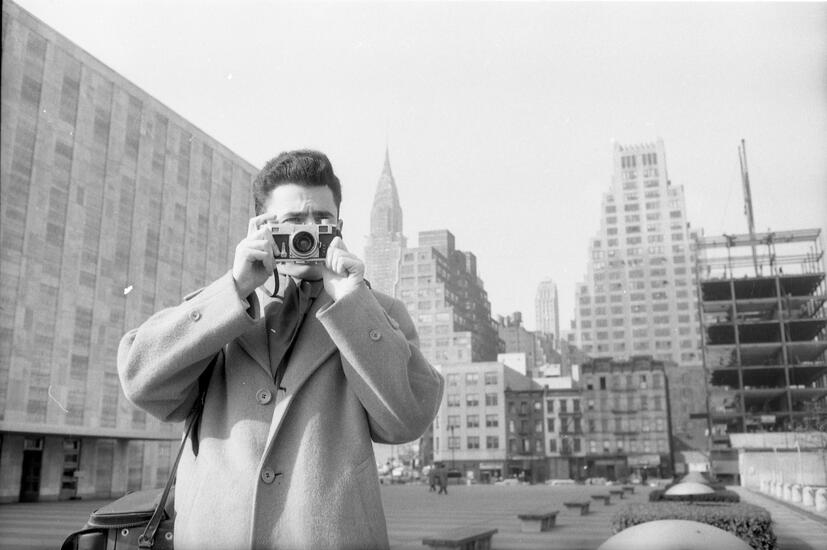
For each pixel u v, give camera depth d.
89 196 32.41
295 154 1.83
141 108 35.91
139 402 1.64
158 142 36.97
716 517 7.44
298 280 1.77
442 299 58.16
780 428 52.12
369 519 1.56
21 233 28.75
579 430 69.81
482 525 15.54
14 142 28.55
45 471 29.17
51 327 29.86
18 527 14.64
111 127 33.88
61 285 30.55
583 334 98.69
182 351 1.55
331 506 1.51
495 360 74.06
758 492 29.91
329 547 1.48
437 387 1.81
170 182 37.66
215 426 1.65
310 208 1.76
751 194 54.91
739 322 55.56
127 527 1.97
